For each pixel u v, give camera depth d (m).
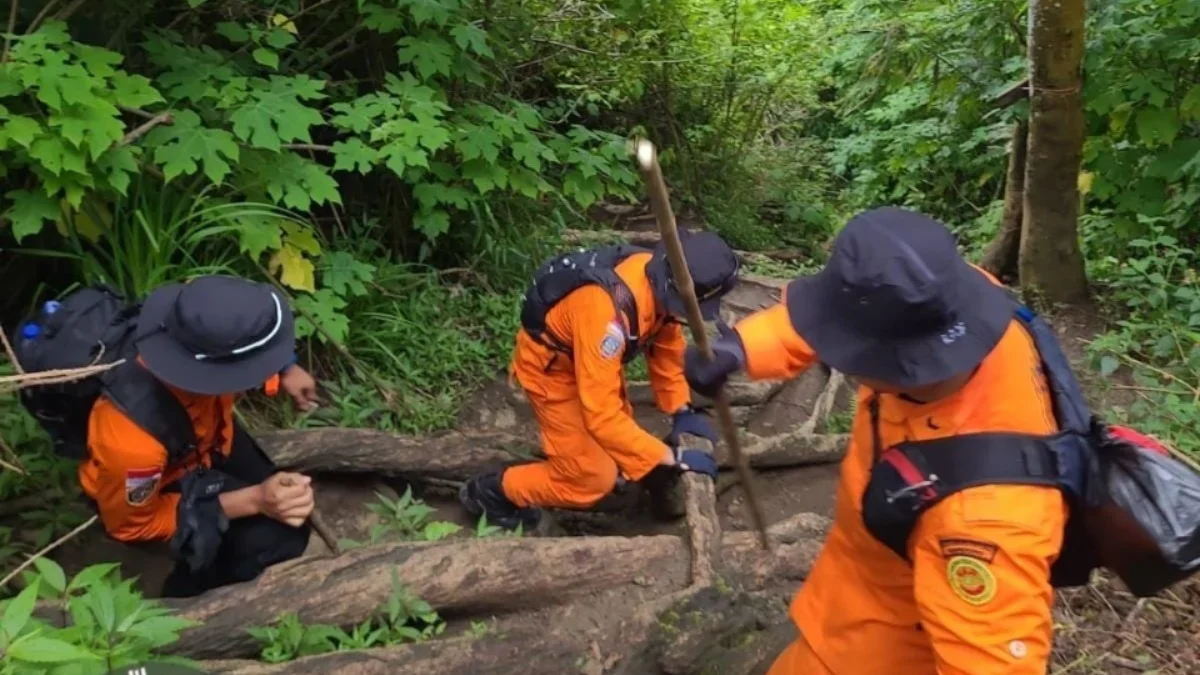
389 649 2.59
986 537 1.57
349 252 4.57
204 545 2.63
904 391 1.64
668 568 3.05
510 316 4.74
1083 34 4.76
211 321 2.42
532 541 2.98
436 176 4.75
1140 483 1.69
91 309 2.58
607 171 4.79
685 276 1.91
